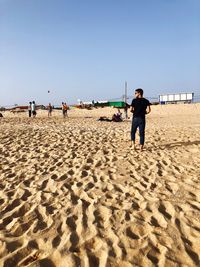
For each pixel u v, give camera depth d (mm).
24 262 3584
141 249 3711
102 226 4352
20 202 5430
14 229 4387
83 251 3725
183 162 7891
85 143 11164
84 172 7145
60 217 4688
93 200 5324
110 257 3562
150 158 8469
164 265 3389
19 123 21766
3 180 6738
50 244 3926
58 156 8984
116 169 7387
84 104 68062
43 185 6305
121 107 49594
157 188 5848
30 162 8344
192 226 4242
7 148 10250
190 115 36031
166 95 66438
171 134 13234
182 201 5109
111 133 13859
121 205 5066
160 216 4566
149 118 31297
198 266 3373
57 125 19500
